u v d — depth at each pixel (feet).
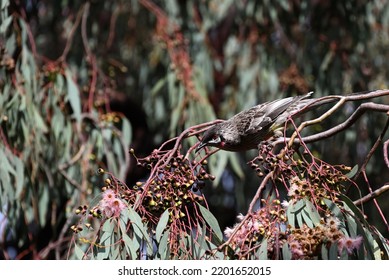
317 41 41.42
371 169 39.81
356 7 41.32
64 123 34.12
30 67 33.14
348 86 40.50
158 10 40.60
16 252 39.06
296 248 18.54
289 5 41.70
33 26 43.86
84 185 33.68
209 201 44.93
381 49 41.91
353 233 19.20
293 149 22.58
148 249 19.48
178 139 22.00
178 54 39.58
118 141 35.14
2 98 32.19
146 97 43.73
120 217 19.34
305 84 40.45
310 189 19.49
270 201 20.15
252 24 41.60
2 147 31.24
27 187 32.22
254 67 41.01
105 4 42.75
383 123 40.22
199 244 19.36
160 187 19.81
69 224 33.68
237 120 29.35
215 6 42.42
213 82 42.52
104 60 41.42
